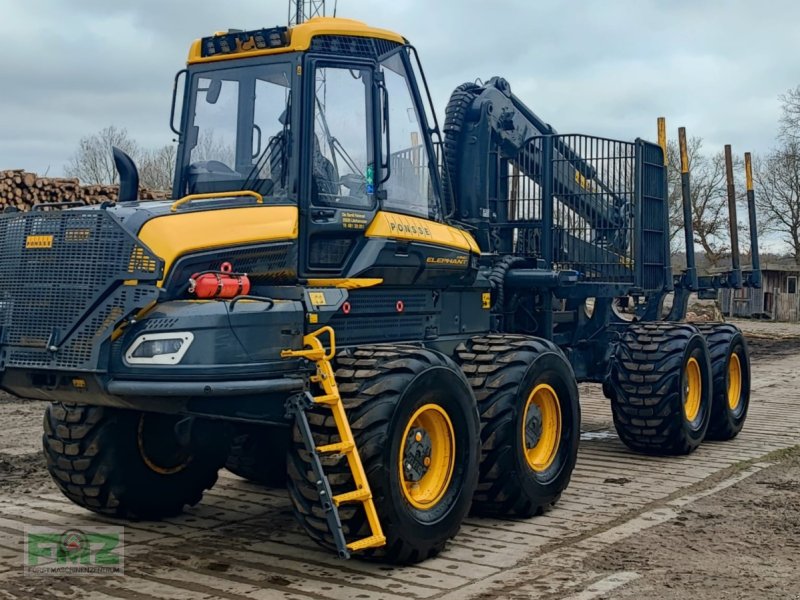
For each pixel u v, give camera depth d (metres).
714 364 9.70
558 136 9.23
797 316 43.75
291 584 5.12
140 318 5.16
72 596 4.90
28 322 5.37
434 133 6.88
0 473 7.90
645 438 8.84
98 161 37.22
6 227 5.56
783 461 8.76
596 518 6.60
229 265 5.43
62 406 6.26
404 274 6.34
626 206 9.68
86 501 6.36
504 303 8.74
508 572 5.34
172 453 6.40
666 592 4.94
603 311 9.72
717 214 47.78
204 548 5.85
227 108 6.30
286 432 6.59
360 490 5.16
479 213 8.91
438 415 5.75
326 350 5.59
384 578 5.24
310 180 5.86
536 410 6.79
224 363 5.10
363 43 6.25
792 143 49.75
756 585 5.06
